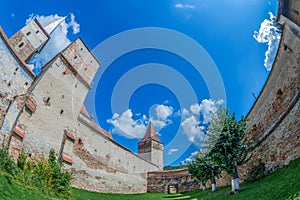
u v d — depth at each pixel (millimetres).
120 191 33031
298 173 11172
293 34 17156
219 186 28484
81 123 27594
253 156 20531
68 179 19531
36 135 19922
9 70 17734
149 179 42250
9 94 17547
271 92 19703
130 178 36688
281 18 19484
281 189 10633
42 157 20109
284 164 15984
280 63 18766
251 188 15547
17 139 17438
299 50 16359
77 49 27406
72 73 26125
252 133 22344
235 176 16609
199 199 21672
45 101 21766
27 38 29500
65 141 23375
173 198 28141
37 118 20359
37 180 16422
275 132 17547
